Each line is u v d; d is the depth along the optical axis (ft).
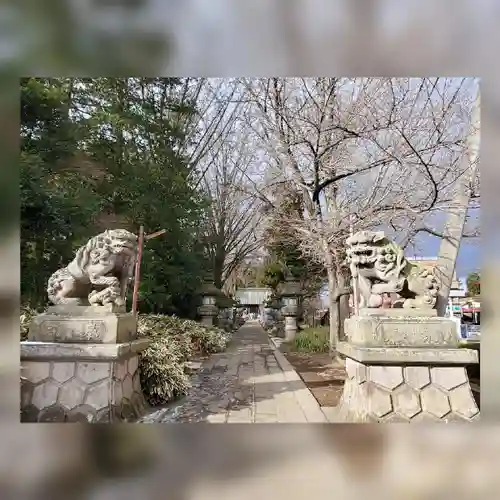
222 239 47.62
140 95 27.68
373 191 19.95
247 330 52.13
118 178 24.54
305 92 22.04
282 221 26.45
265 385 16.94
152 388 14.10
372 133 20.20
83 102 23.68
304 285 38.83
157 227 27.40
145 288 26.68
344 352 12.88
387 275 12.26
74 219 19.34
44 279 19.49
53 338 11.67
